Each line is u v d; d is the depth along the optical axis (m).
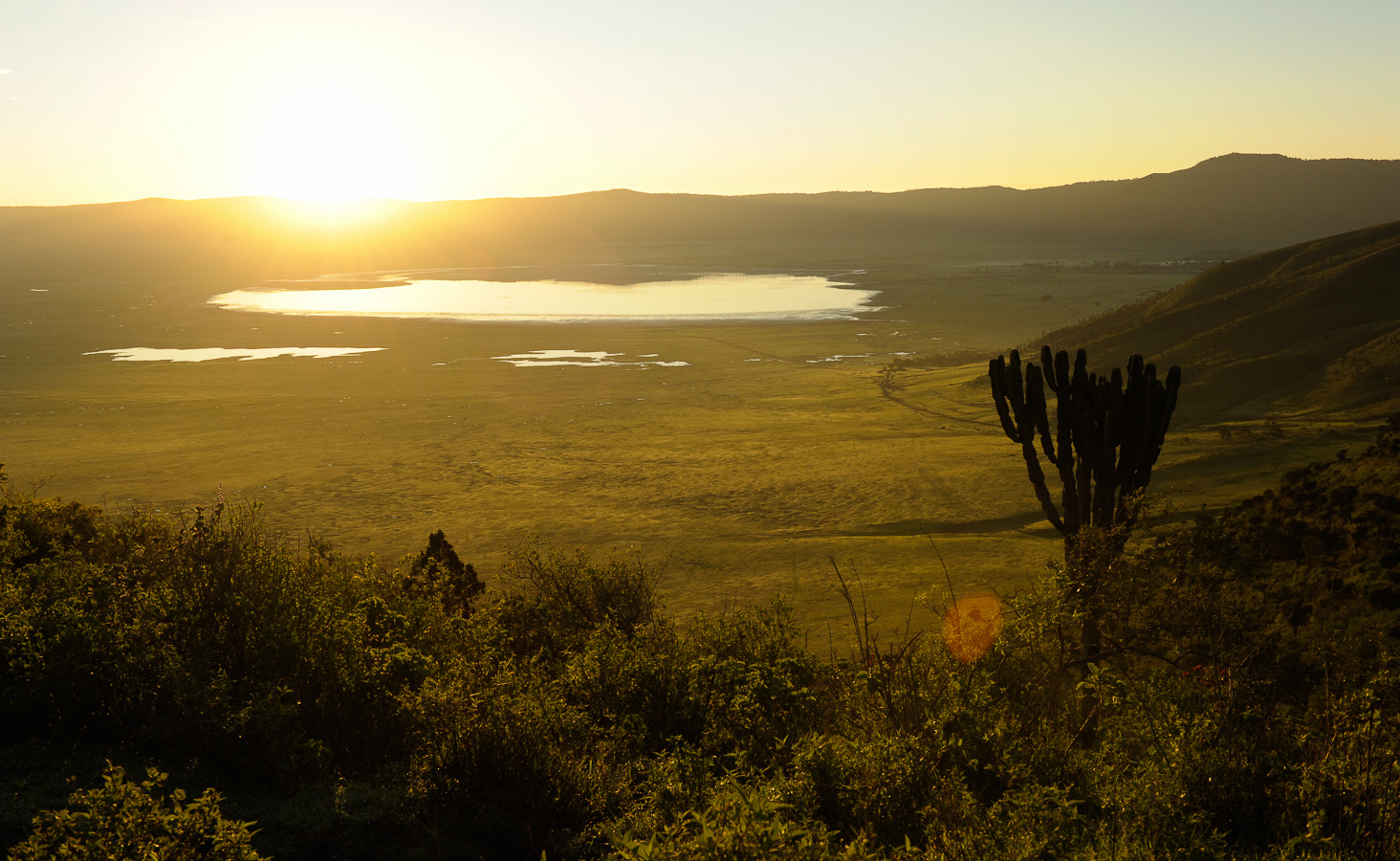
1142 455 10.20
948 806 4.79
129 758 6.86
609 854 5.52
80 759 6.73
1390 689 5.15
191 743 6.98
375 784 6.93
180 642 8.05
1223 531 7.50
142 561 9.56
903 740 5.35
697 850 3.86
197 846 4.52
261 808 6.30
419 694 7.65
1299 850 4.44
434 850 5.99
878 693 6.43
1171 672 6.29
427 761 6.99
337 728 8.02
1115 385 10.36
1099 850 4.26
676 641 10.38
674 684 8.88
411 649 9.66
